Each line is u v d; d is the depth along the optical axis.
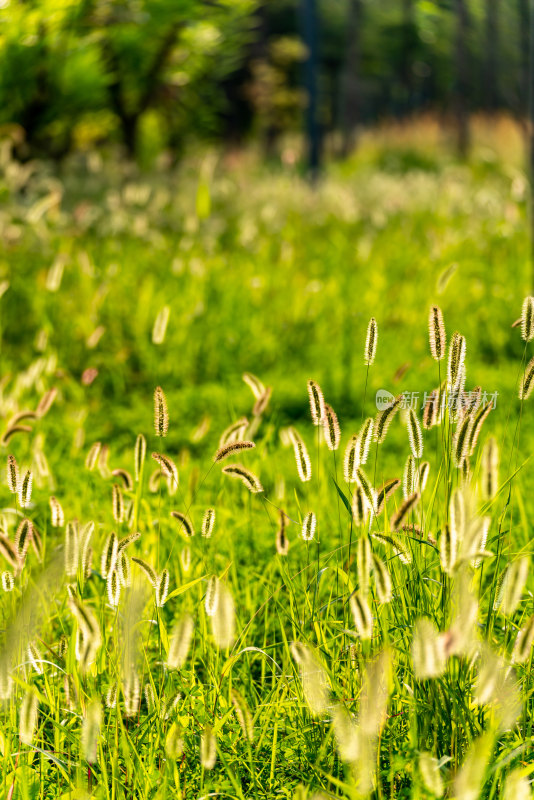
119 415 7.07
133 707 2.45
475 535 2.09
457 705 2.49
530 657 2.70
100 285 8.86
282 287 9.72
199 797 2.50
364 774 2.14
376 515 2.60
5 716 2.90
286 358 8.45
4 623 2.99
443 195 14.25
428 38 40.72
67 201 12.43
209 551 3.81
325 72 50.88
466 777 1.90
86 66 13.04
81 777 2.51
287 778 2.79
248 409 7.11
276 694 2.93
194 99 19.88
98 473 5.44
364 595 2.12
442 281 3.87
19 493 2.69
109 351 8.16
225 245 11.88
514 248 11.20
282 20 44.44
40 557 3.06
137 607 2.58
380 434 2.61
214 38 14.27
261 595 3.86
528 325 2.63
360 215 13.64
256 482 2.71
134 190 9.83
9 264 9.19
